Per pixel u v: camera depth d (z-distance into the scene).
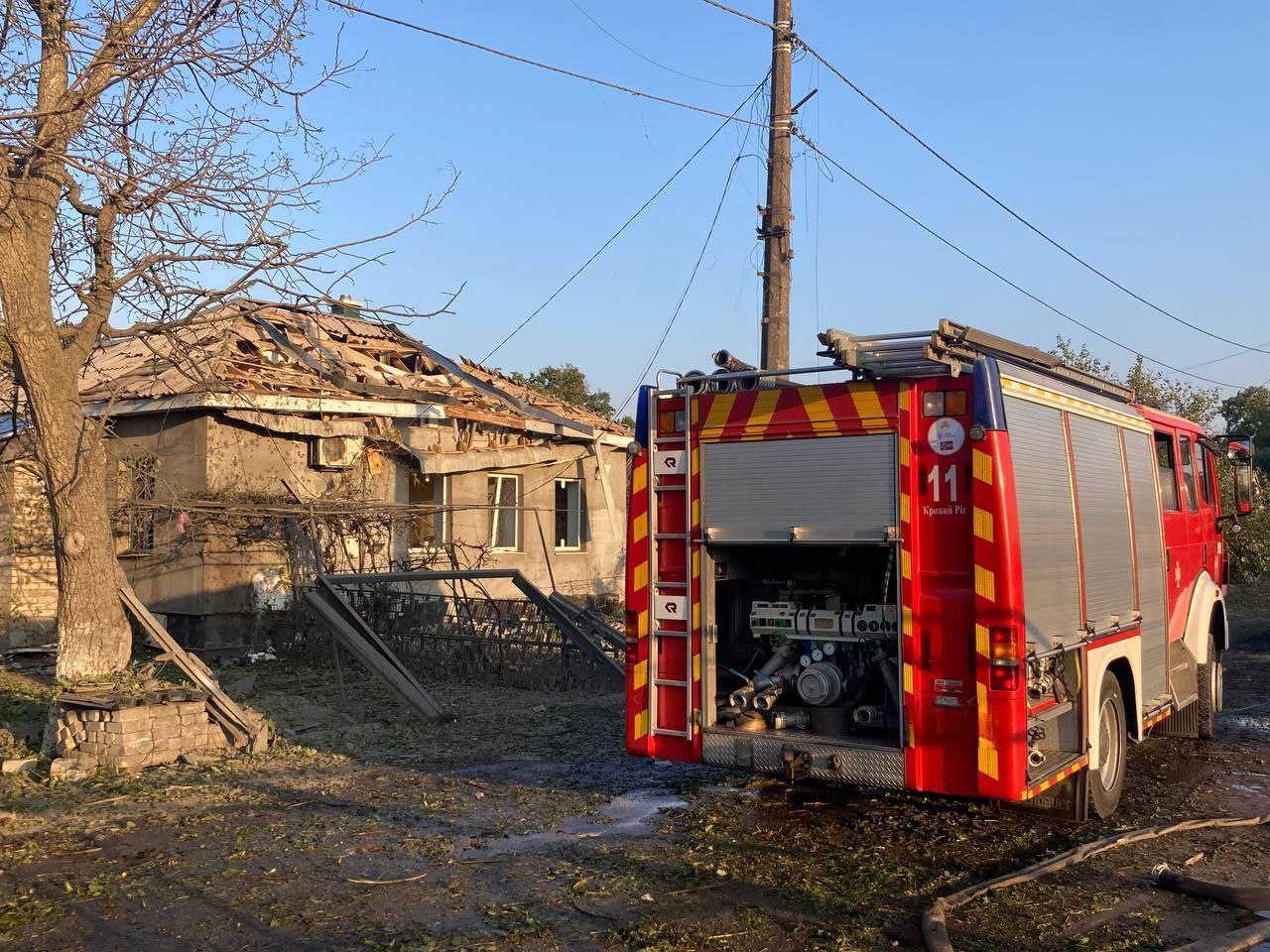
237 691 10.88
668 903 5.17
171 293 9.67
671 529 6.63
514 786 7.59
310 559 14.40
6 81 9.04
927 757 5.68
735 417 6.37
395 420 15.84
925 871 5.73
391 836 6.32
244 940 4.71
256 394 13.55
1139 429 8.02
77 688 8.38
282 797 7.23
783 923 4.92
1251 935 4.66
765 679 6.59
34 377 9.18
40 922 4.95
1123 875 5.64
